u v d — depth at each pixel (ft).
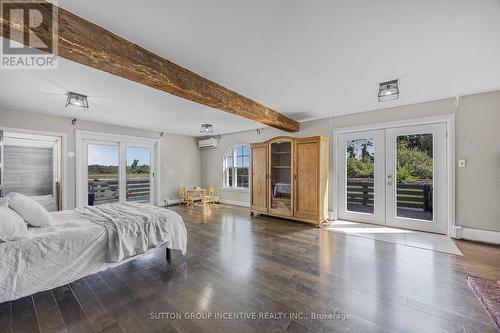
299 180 14.37
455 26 5.49
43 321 5.26
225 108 10.37
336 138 14.97
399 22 5.37
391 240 10.85
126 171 18.30
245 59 7.29
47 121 13.98
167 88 7.76
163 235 8.21
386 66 7.74
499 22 5.30
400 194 12.99
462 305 5.80
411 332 4.88
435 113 11.53
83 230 6.57
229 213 17.52
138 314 5.53
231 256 9.08
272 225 13.89
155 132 20.26
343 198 14.90
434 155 11.80
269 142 15.81
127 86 9.27
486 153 10.34
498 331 4.89
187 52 6.85
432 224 11.93
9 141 15.03
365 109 13.33
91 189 16.31
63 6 4.78
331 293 6.40
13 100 11.08
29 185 15.96
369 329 4.97
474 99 10.57
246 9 4.94
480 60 7.24
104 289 6.65
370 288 6.64
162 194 20.83
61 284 5.95
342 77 8.68
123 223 7.41
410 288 6.63
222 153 22.40
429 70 8.04
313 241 10.84
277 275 7.47
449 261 8.45
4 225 5.43
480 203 10.50
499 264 8.16
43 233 6.18
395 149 12.99
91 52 5.41
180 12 5.03
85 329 5.01
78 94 10.19
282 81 9.09
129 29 5.68
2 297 5.07
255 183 16.71
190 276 7.43
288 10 4.97
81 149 15.72
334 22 5.40
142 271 7.80
